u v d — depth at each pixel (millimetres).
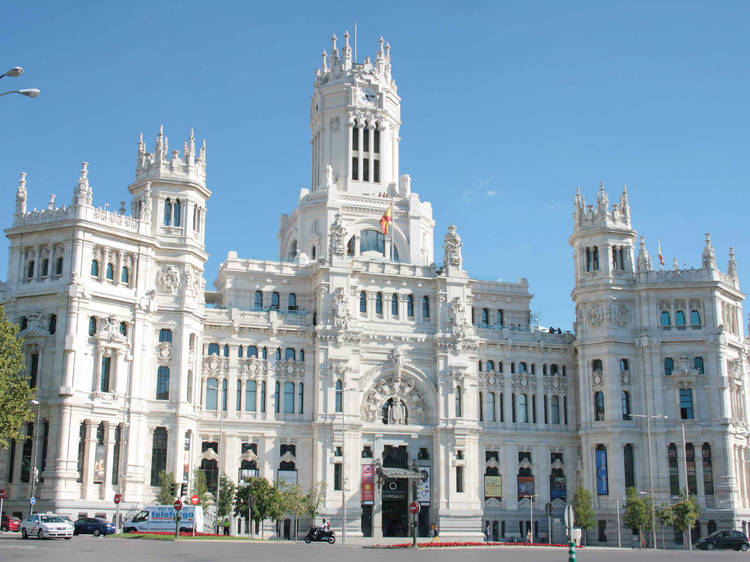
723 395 132625
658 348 135500
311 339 131625
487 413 138375
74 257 109375
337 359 129500
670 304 137500
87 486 105938
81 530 93562
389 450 131875
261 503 112250
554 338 144625
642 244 140750
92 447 107312
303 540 116312
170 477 111625
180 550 67750
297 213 147875
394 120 157750
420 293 137625
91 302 109938
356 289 133500
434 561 61938
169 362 117312
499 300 148250
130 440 111312
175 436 115062
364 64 155875
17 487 105125
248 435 126250
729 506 129125
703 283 136000
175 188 122000
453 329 136000
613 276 139250
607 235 140000
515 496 136750
